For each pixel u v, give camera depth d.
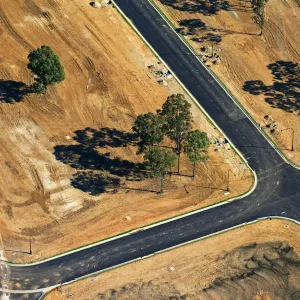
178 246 93.31
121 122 108.62
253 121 110.50
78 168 102.00
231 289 88.12
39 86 105.88
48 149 104.12
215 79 116.62
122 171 102.00
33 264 90.75
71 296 87.19
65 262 91.12
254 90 115.25
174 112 94.88
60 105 110.31
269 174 103.19
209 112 111.50
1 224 94.81
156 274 90.00
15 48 118.62
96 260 91.44
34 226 94.94
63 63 116.62
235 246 93.56
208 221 96.56
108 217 96.44
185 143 97.25
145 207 97.81
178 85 115.38
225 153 105.62
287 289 88.25
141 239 94.12
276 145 107.19
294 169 104.06
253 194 100.31
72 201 98.12
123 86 114.00
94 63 117.25
